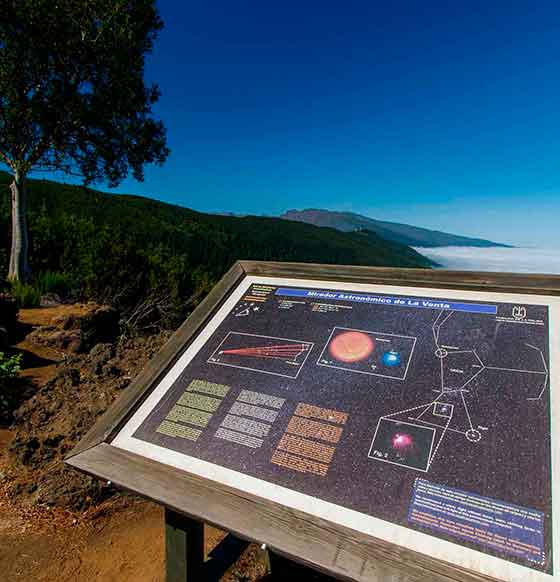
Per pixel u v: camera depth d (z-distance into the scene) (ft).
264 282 8.17
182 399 6.43
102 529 10.30
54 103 49.65
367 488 4.80
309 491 4.92
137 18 53.67
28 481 11.43
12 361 17.02
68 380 15.26
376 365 6.02
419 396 5.47
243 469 5.33
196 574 6.10
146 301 40.09
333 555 4.30
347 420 5.49
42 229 57.00
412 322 6.43
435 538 4.30
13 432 14.11
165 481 5.37
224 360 6.87
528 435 4.77
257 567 9.00
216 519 4.81
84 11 49.24
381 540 4.37
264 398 6.10
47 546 9.59
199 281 47.29
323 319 7.02
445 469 4.75
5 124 49.85
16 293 37.06
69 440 12.51
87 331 26.58
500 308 6.14
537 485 4.41
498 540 4.17
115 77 51.70
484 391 5.28
